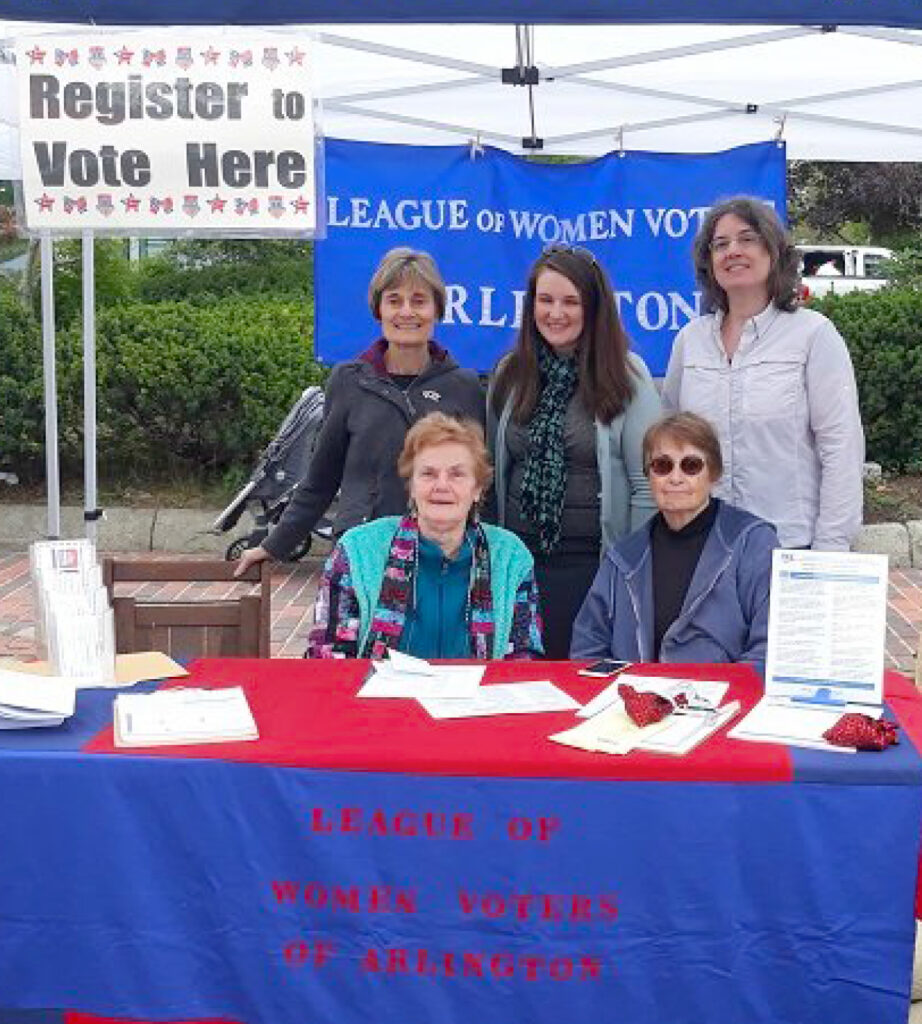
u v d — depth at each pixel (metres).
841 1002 2.66
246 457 10.33
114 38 3.29
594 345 4.00
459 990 2.72
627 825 2.66
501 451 4.14
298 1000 2.74
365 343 6.36
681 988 2.69
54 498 5.54
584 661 3.45
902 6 2.91
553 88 5.91
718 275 3.98
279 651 7.16
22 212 3.37
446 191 6.28
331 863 2.70
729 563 3.47
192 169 3.33
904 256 13.56
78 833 2.70
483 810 2.67
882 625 3.00
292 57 3.29
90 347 5.66
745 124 6.67
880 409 10.31
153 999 2.73
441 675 3.25
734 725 2.90
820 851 2.63
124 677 3.31
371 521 4.07
